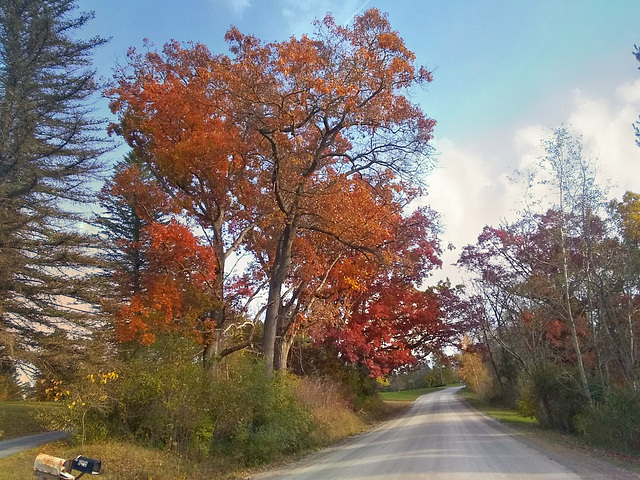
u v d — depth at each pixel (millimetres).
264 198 22656
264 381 16562
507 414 35125
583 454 14062
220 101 19906
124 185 22156
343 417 26656
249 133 21484
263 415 16094
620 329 19438
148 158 22469
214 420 15078
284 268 22578
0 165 21594
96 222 30516
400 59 19906
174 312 19906
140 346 17594
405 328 38469
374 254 23766
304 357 35781
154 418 13875
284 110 19328
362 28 20406
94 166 23891
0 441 16766
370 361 35281
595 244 20875
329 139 22609
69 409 13500
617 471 10883
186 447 13867
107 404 13852
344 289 29891
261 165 21984
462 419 30453
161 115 20438
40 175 21766
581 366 20891
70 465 5762
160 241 19688
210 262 20391
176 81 21266
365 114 21031
